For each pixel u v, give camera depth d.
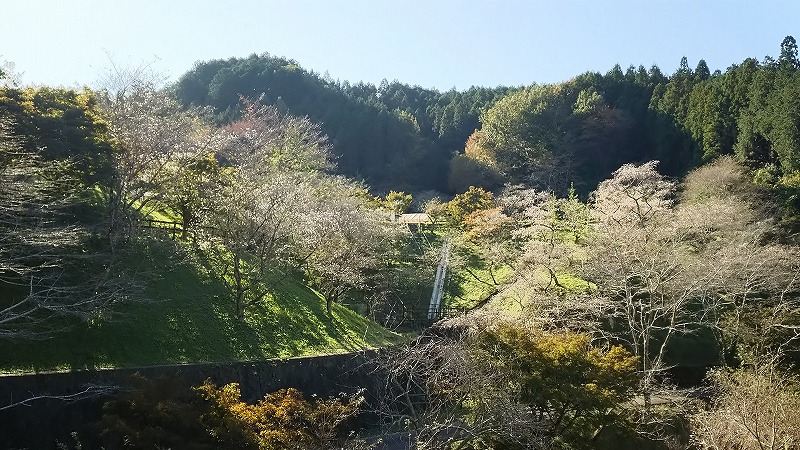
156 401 14.33
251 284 25.48
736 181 41.03
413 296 40.50
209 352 20.59
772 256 28.03
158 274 24.14
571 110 71.12
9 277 17.88
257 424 14.95
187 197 28.64
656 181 44.00
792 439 15.52
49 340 17.39
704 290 25.92
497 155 70.06
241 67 82.06
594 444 17.08
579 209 45.34
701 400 22.20
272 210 25.83
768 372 19.84
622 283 26.73
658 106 67.44
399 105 101.94
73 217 22.62
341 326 28.34
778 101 47.28
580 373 17.14
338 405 17.39
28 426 14.58
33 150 20.47
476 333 18.66
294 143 46.50
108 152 24.03
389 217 48.28
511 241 44.69
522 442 15.59
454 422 15.78
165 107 31.86
